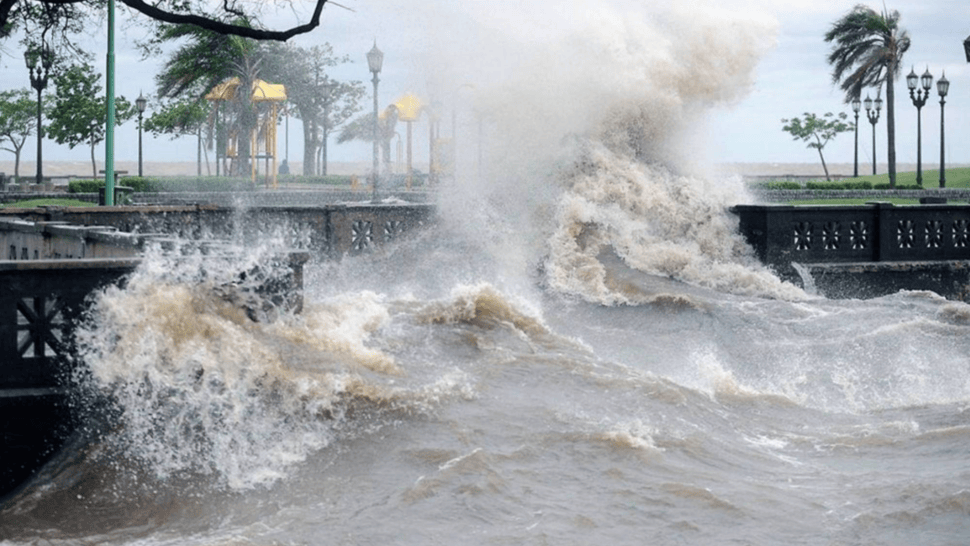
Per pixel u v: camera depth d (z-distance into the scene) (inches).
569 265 797.2
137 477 390.0
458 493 363.6
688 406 478.6
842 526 343.3
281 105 3287.4
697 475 390.6
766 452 429.4
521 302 635.5
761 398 521.7
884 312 700.7
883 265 875.4
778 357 598.9
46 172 5866.1
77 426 418.0
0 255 815.1
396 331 533.6
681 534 335.9
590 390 480.4
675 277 808.3
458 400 449.7
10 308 414.9
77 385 421.4
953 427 462.0
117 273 433.1
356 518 347.9
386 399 441.4
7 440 409.4
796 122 3774.6
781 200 2076.8
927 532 337.7
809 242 871.7
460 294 607.8
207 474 390.0
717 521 346.9
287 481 382.6
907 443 443.5
